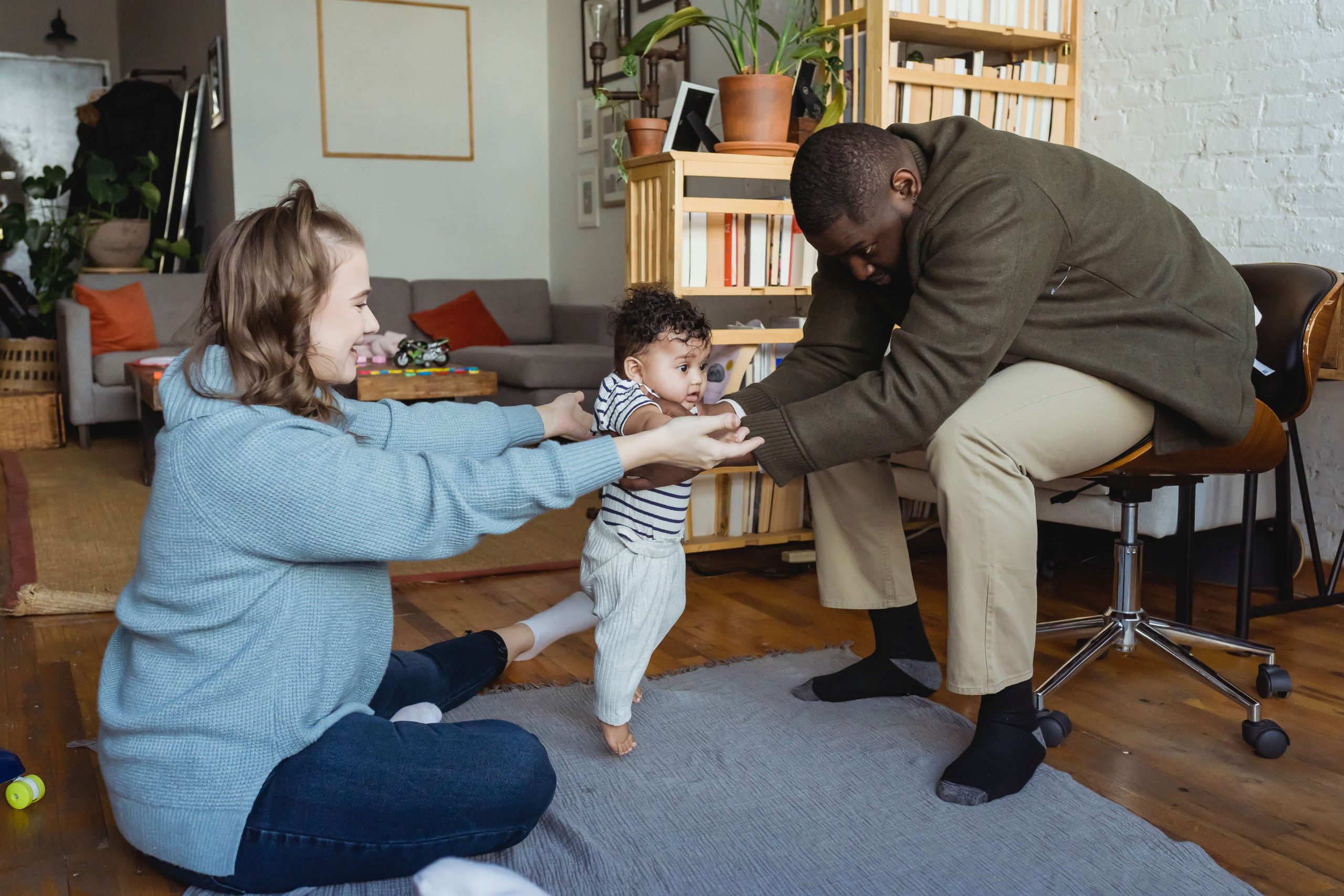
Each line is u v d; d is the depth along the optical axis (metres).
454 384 4.20
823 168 1.64
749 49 4.11
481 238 6.45
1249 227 2.92
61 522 3.55
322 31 5.93
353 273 1.30
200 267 6.81
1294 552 2.78
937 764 1.73
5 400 5.06
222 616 1.22
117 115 6.80
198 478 1.18
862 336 2.00
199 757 1.25
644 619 1.72
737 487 3.06
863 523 1.93
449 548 1.26
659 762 1.74
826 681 1.99
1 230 6.61
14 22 8.85
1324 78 2.71
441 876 0.87
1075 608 2.64
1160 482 1.98
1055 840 1.49
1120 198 1.73
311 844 1.28
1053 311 1.73
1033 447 1.66
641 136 2.98
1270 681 2.02
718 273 2.86
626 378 1.76
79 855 1.47
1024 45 3.33
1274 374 2.08
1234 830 1.54
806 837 1.50
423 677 1.80
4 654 2.30
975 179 1.62
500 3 6.32
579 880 1.39
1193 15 3.02
